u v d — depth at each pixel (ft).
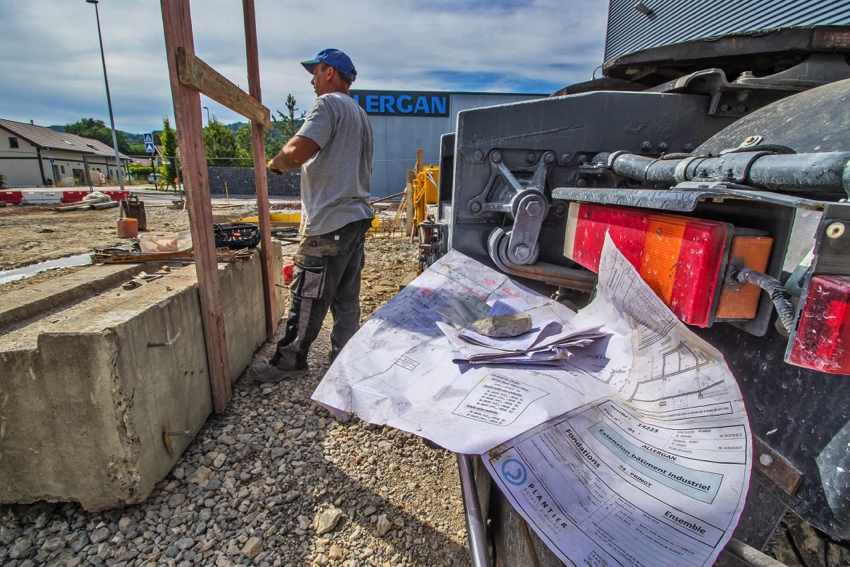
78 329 5.04
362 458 6.81
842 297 2.16
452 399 3.40
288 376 8.87
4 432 5.15
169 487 6.06
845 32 5.44
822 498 2.77
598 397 3.26
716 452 2.73
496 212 6.83
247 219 23.71
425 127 70.49
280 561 5.10
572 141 6.47
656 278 3.49
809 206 2.31
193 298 7.05
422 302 5.08
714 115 6.20
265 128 10.32
